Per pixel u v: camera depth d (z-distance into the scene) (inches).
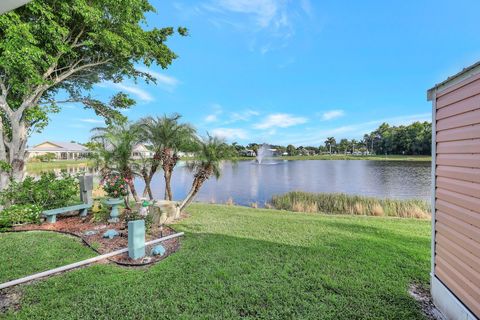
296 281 105.3
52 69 264.7
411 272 113.7
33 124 279.0
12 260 126.3
